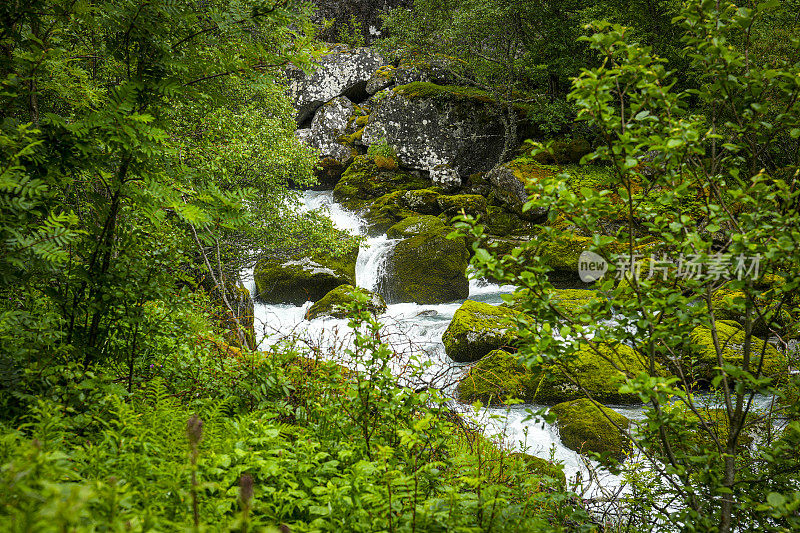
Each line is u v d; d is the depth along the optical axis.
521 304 2.60
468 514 2.41
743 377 2.48
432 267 14.99
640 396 2.33
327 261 14.43
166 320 3.76
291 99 13.97
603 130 2.48
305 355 3.97
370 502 2.32
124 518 1.73
